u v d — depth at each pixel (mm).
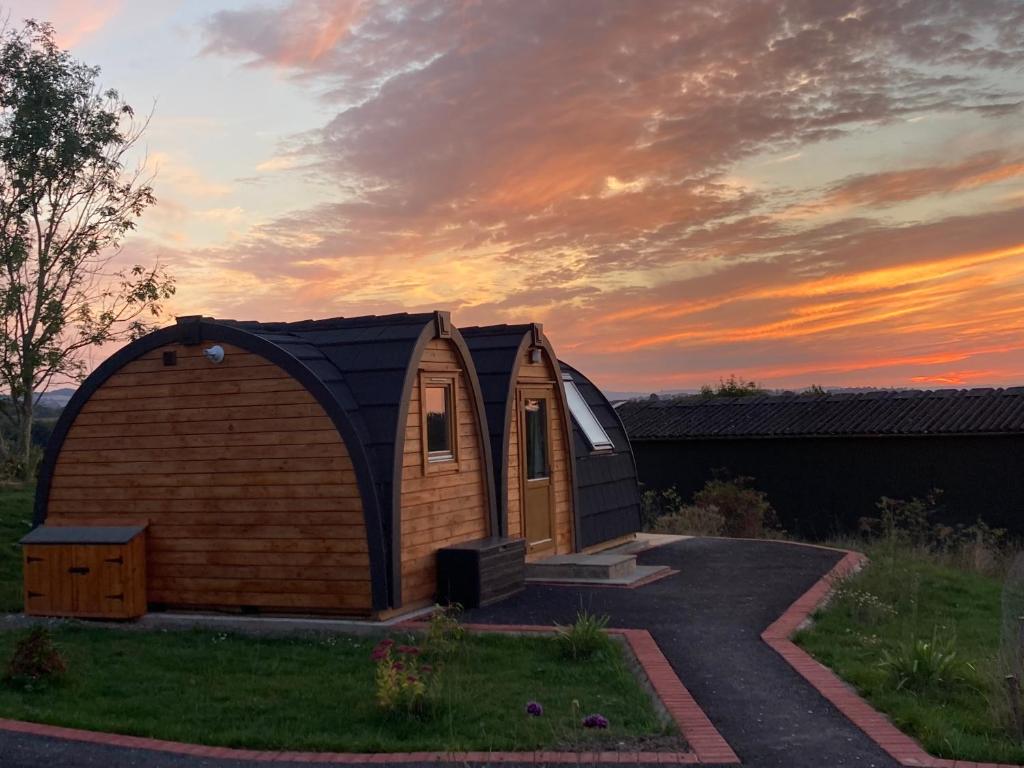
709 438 26781
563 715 7789
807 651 9977
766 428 26188
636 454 28312
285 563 11898
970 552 18281
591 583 13883
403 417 12039
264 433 12055
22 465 21844
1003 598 8539
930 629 11117
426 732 7484
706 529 21875
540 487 16141
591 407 19484
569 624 11156
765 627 11039
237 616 12070
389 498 11672
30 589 12516
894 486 24375
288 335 13359
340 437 11672
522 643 10195
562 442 17078
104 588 12141
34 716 7867
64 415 13055
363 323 13547
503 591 12852
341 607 11641
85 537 12328
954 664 8727
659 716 7852
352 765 6785
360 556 11578
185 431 12484
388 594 11500
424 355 12820
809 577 14570
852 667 9188
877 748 7137
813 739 7336
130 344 12773
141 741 7305
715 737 7301
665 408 29906
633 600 12688
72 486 13047
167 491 12531
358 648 10383
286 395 11953
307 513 11820
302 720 7840
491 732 7422
